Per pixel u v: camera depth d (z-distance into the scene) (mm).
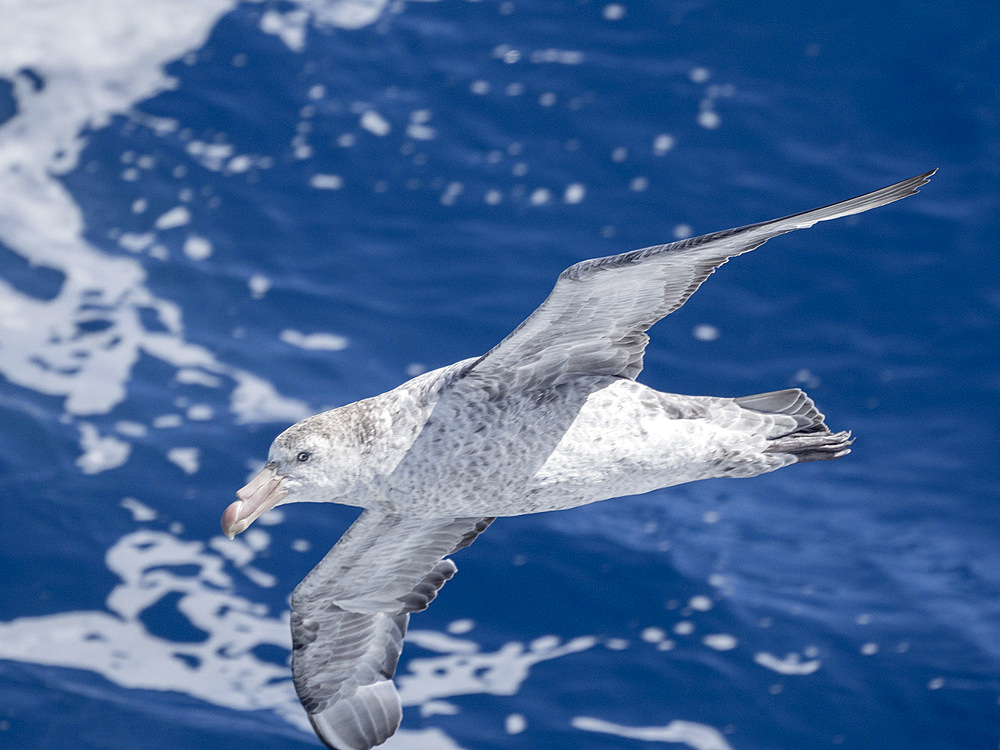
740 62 21344
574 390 9305
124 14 21703
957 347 18109
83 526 15820
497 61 21422
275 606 15250
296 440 9539
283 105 20812
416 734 13961
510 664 14742
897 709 14438
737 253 8320
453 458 9328
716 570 15859
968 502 16516
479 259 18953
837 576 15852
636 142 20297
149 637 14852
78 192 19562
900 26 21547
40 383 17250
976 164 20078
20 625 14844
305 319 18266
